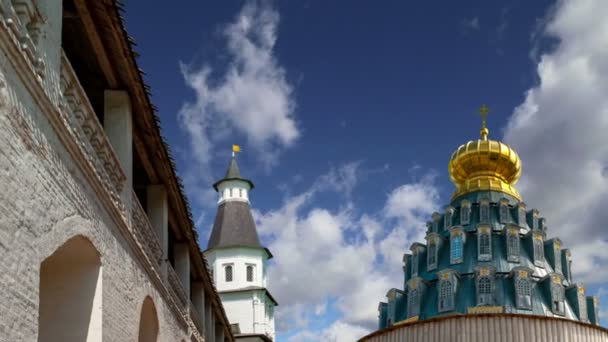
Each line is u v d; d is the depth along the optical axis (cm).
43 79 890
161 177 1708
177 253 2131
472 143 5341
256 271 7169
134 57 1257
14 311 782
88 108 1078
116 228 1236
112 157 1211
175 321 1877
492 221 4928
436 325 3481
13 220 783
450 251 4809
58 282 1125
